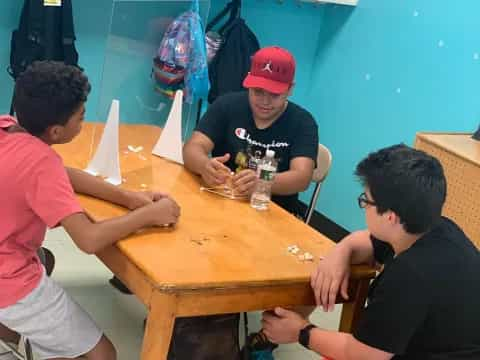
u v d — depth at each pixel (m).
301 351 2.52
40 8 2.94
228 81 3.46
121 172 2.12
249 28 3.63
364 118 3.59
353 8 3.64
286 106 2.42
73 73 1.62
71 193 1.58
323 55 3.89
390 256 1.80
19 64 3.04
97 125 2.26
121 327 2.41
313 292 1.69
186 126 3.43
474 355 1.47
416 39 3.26
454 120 3.05
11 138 1.57
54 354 1.70
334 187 3.77
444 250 1.46
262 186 2.06
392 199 1.43
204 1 3.23
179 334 1.84
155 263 1.54
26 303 1.59
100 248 1.58
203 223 1.84
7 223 1.56
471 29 2.95
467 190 2.36
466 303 1.45
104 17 3.32
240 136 2.42
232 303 1.57
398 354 1.47
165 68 3.03
